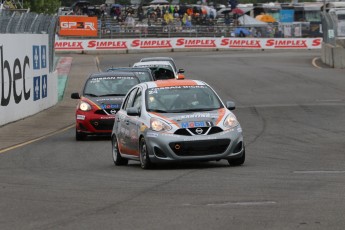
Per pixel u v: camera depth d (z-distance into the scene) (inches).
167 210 1114.1
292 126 2694.4
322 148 2066.9
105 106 2470.5
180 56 7170.3
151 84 1774.1
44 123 3075.8
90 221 1046.4
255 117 3041.3
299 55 7194.9
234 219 1028.5
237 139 1620.3
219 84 4579.2
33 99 3378.4
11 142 2466.8
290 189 1291.8
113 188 1364.4
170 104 1691.7
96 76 2635.3
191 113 1648.6
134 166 1768.0
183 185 1373.0
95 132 2458.2
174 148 1588.3
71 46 7701.8
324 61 6161.4
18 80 3100.4
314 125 2706.7
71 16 7765.8
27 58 3253.0
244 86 4429.1
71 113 3491.6
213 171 1578.5
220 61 6446.9
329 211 1071.0
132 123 1710.1
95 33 7824.8
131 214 1091.3
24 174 1640.0
